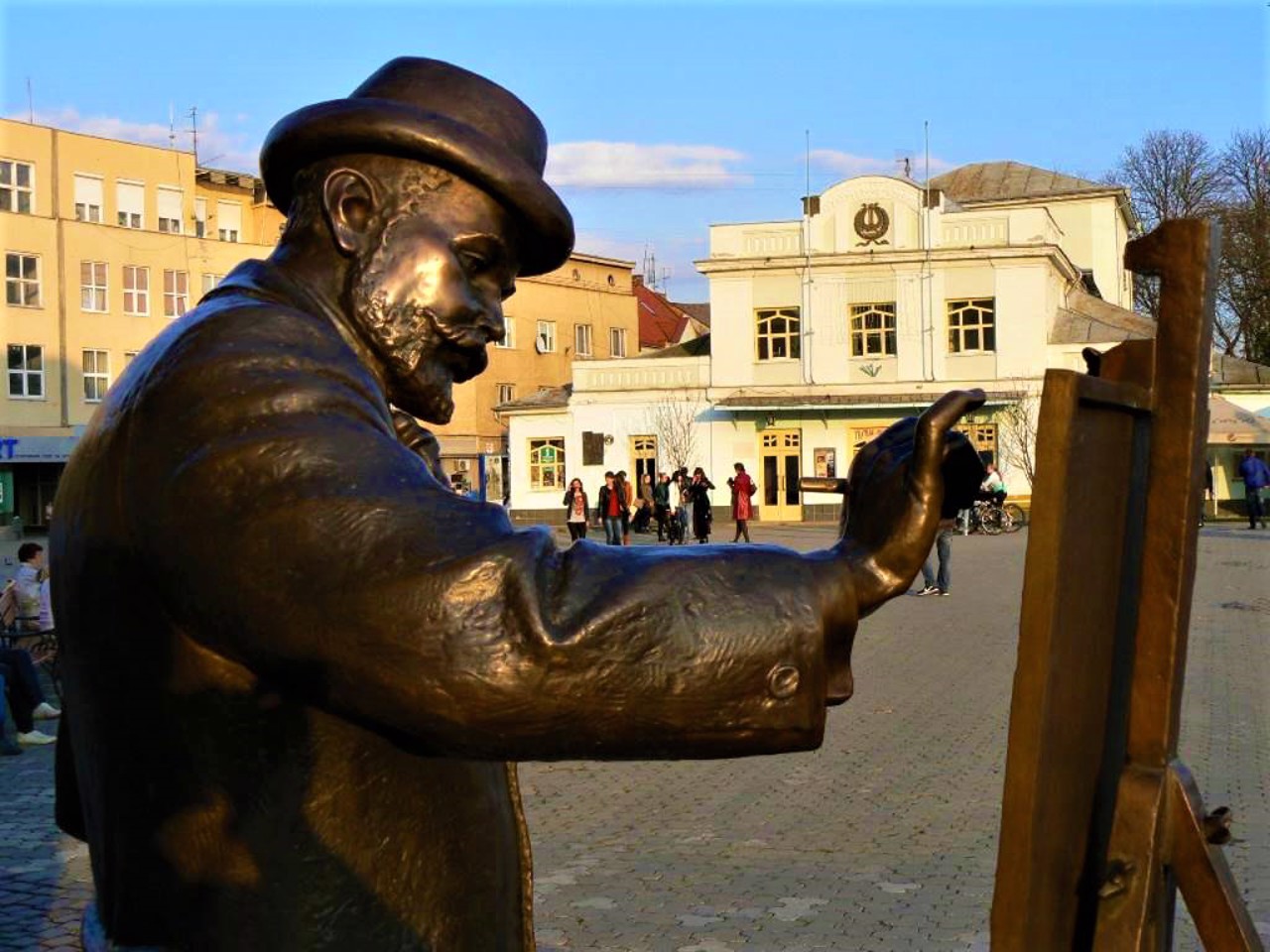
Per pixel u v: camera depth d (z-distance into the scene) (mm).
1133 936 1520
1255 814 6695
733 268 40531
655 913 5367
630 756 1166
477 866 1471
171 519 1201
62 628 1438
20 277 44844
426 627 1109
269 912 1347
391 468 1192
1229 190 49094
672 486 36188
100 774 1410
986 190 54781
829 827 6645
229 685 1313
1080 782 1485
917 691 10688
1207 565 21641
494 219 1510
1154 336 1595
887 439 1309
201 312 1342
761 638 1153
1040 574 1358
